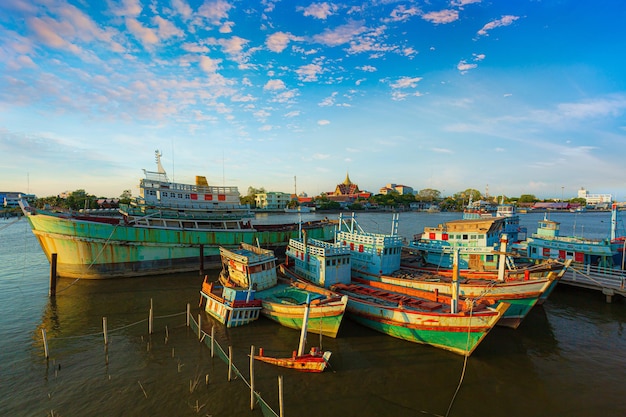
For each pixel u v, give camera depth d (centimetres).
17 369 2252
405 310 2578
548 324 3047
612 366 2311
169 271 4891
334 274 3434
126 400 1923
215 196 5450
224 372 2212
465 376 2173
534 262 4556
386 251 3728
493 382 2111
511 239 5462
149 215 4797
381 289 3481
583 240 4791
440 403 1908
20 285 4275
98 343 2645
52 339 2714
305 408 1852
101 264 4497
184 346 2592
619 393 2002
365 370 2234
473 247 3919
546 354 2481
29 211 4431
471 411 1841
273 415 1755
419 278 3475
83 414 1811
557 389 2042
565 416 1805
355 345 2586
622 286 3603
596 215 18362
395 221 4256
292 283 3472
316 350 2253
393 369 2248
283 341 2667
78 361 2361
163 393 1984
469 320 2302
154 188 4984
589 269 4038
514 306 2847
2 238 8894
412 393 1997
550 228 5156
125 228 4569
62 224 4341
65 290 4069
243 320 2967
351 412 1827
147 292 3997
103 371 2231
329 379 2130
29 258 6141
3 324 3019
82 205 14388
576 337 2775
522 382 2112
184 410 1834
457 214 19362
